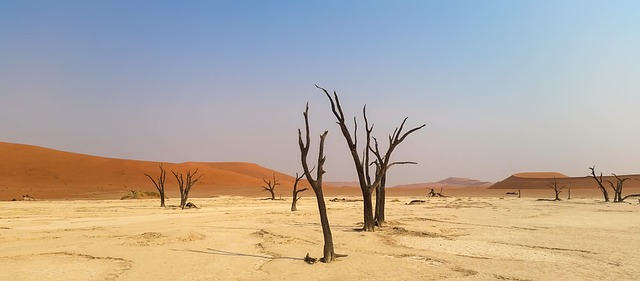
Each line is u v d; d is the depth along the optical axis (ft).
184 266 43.01
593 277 38.14
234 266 42.98
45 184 325.21
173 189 360.69
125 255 48.85
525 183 523.29
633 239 63.36
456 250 52.90
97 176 368.68
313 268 41.73
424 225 81.56
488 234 68.90
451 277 38.14
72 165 377.71
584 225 84.33
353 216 107.55
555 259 47.01
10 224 86.74
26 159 367.25
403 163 77.25
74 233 69.67
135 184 365.20
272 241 60.13
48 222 91.35
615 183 453.17
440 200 227.61
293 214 114.62
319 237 64.08
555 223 88.17
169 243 57.93
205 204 180.04
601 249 53.98
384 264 43.60
